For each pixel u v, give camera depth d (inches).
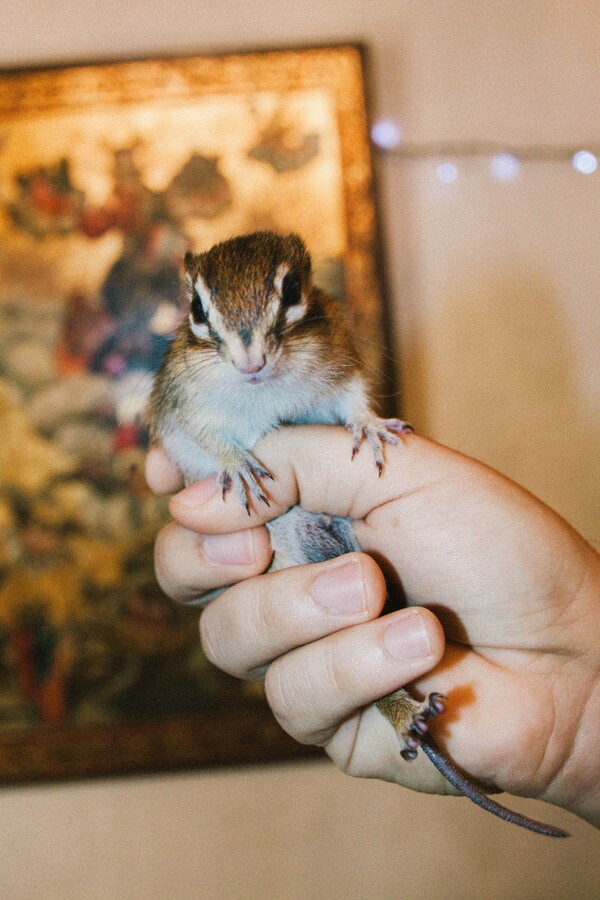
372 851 14.1
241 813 14.2
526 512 8.2
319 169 13.1
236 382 8.7
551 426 14.5
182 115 13.2
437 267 14.5
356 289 13.1
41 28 14.4
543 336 14.5
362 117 13.2
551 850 13.9
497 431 14.5
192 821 14.1
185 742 13.3
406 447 8.4
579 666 8.2
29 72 13.3
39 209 13.2
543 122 14.6
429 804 14.1
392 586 8.6
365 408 8.9
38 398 13.2
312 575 8.2
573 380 14.5
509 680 8.3
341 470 8.5
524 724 8.1
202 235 13.2
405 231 14.5
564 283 14.6
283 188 13.1
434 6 14.6
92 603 13.3
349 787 14.2
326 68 13.2
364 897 14.1
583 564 8.2
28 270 13.2
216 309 8.8
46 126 13.3
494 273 14.5
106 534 13.2
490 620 8.3
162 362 10.3
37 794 14.2
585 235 14.6
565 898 13.9
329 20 14.5
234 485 8.7
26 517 13.2
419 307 14.5
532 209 14.6
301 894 14.1
